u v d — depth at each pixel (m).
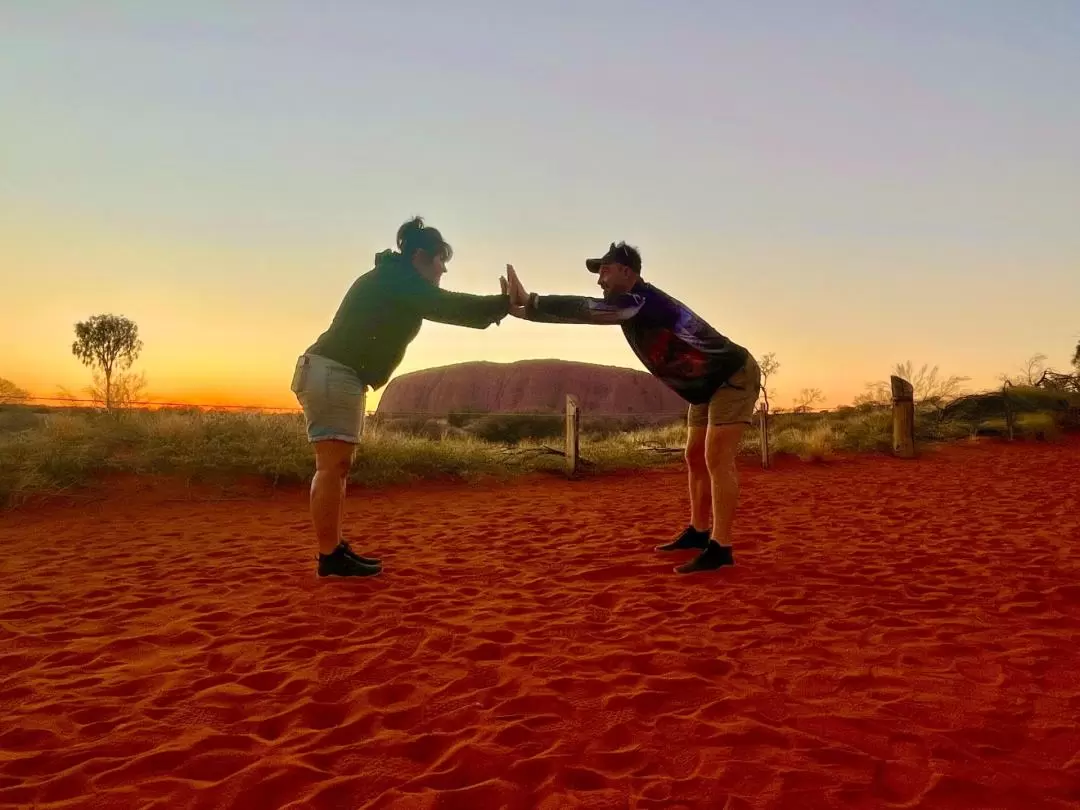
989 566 5.08
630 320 4.73
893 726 2.57
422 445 11.76
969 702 2.78
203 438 10.47
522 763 2.30
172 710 2.78
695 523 5.74
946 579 4.74
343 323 4.67
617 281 4.59
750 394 4.93
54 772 2.31
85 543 6.52
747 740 2.46
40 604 4.38
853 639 3.56
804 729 2.56
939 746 2.41
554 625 3.82
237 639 3.66
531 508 8.66
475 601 4.36
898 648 3.42
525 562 5.48
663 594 4.46
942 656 3.31
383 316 4.59
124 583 4.93
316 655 3.42
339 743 2.51
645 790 2.15
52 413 12.25
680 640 3.55
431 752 2.45
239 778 2.23
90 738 2.55
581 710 2.75
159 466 9.55
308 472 9.91
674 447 13.95
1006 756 2.35
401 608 4.20
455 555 5.78
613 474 12.35
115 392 13.16
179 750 2.41
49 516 7.84
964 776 2.20
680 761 2.34
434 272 4.78
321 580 4.87
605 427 21.89
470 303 4.49
